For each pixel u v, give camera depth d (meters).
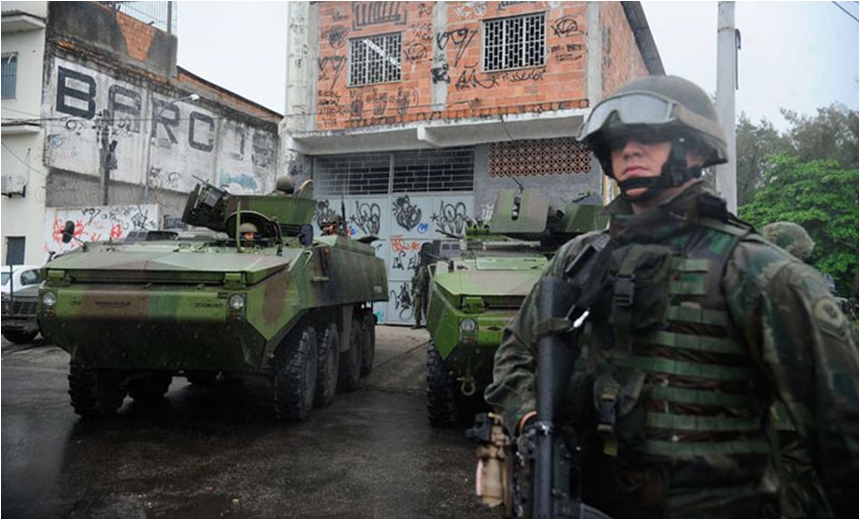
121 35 18.17
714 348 1.46
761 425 1.52
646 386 1.50
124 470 4.70
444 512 4.01
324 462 5.00
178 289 5.27
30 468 4.68
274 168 23.03
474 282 5.64
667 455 1.46
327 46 13.84
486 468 1.63
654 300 1.51
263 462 4.96
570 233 7.23
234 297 5.16
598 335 1.62
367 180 14.09
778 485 1.52
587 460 1.61
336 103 13.74
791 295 1.37
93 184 17.34
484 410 6.66
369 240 9.29
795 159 6.04
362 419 6.53
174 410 6.75
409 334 12.39
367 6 13.52
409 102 13.16
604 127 1.64
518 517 1.56
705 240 1.52
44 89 16.38
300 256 6.05
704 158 1.66
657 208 1.56
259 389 8.02
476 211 12.84
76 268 5.42
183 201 19.70
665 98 1.56
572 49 12.05
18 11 16.02
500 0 12.52
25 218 16.38
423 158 13.66
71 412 6.54
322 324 7.20
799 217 5.81
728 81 5.09
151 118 18.78
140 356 5.59
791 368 1.36
